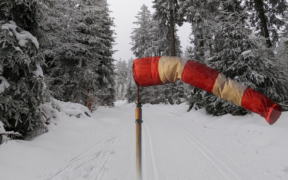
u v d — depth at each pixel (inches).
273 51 327.9
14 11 176.9
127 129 297.1
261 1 407.8
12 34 161.3
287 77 301.1
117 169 139.6
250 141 203.5
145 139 230.8
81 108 345.7
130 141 222.1
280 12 433.7
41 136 192.9
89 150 185.8
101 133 260.4
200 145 201.2
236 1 424.5
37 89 187.3
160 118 442.3
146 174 130.8
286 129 188.5
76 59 453.4
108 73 660.1
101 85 647.8
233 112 308.2
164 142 215.8
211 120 344.8
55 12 342.0
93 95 449.1
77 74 447.8
